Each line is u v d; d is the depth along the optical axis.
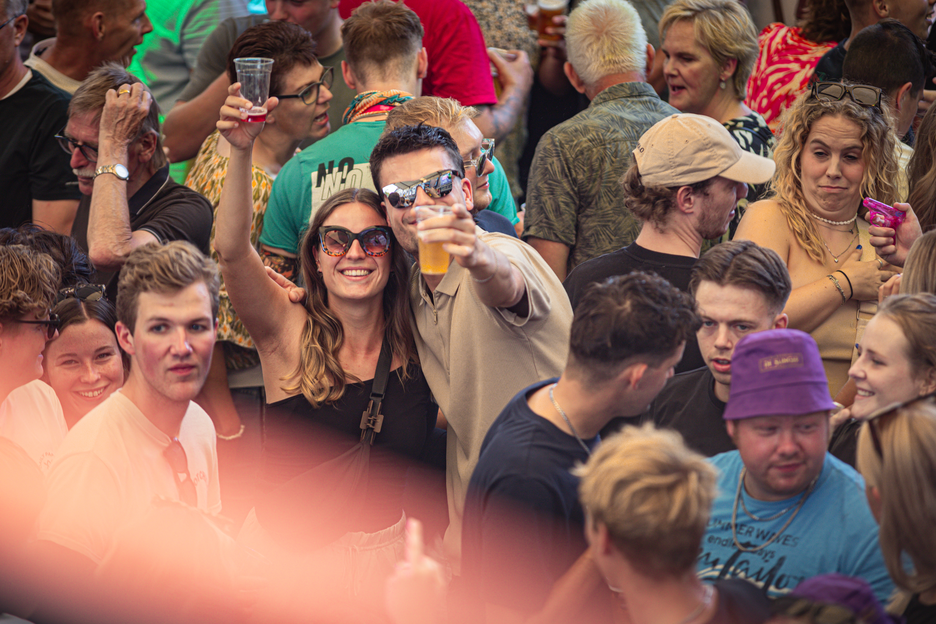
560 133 13.80
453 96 15.98
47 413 10.11
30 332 9.59
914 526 6.60
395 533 10.15
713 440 9.25
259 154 14.11
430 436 10.72
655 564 6.01
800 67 17.19
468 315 9.45
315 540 9.83
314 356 10.01
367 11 13.12
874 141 11.04
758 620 6.09
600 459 6.39
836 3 17.09
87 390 10.41
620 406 7.72
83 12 15.66
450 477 10.44
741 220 11.95
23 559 7.77
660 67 18.58
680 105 14.70
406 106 11.16
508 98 17.23
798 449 7.34
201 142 17.36
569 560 7.45
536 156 14.05
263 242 13.04
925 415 6.68
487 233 10.16
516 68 17.61
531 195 14.01
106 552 8.03
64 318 10.27
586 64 14.45
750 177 10.56
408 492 10.36
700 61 14.15
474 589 7.75
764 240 11.42
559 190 13.68
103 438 8.32
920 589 6.77
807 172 11.34
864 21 16.05
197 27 18.73
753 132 14.24
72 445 8.33
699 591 6.30
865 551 7.24
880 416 6.94
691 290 9.28
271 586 8.98
